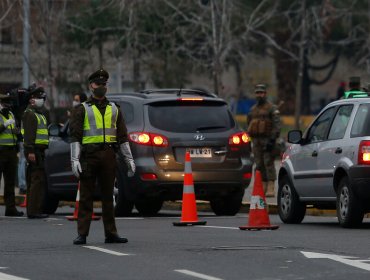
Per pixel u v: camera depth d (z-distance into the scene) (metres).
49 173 43.34
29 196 40.69
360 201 33.41
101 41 87.31
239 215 42.72
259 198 33.25
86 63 87.38
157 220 38.66
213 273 22.95
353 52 135.50
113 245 28.55
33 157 40.44
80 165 28.92
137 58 85.81
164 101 40.12
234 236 30.83
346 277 22.23
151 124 39.69
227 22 84.50
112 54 87.88
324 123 36.19
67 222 38.03
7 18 81.44
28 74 72.50
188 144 39.62
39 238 30.86
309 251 26.59
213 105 40.78
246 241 29.23
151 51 88.50
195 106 40.44
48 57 79.19
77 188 41.91
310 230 33.22
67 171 42.50
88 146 28.91
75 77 86.62
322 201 35.72
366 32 117.38
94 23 84.88
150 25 85.69
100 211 46.28
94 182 29.19
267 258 25.25
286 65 140.38
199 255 25.98
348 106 34.88
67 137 42.91
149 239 30.09
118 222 37.50
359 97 35.00
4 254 26.70
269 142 47.94
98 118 28.95
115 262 24.94
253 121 48.00
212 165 39.88
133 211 46.31
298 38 130.62
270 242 28.94
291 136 36.97
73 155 28.92
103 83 29.11
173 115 40.03
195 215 35.41
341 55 142.50
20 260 25.50
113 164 29.14
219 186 40.00
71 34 85.81
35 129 40.53
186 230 33.25
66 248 27.97
